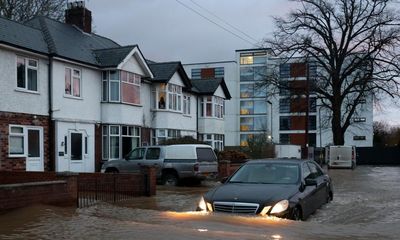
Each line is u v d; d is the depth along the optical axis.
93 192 16.94
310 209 11.74
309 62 45.81
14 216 10.45
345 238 8.55
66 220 10.16
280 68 57.62
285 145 50.72
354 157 47.50
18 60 22.20
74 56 25.31
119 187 17.20
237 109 84.19
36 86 23.17
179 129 35.34
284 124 81.88
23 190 11.41
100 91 27.53
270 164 12.31
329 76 47.59
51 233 8.71
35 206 11.55
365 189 20.97
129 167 22.97
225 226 9.14
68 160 24.69
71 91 25.23
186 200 16.03
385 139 89.00
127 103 28.27
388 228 10.06
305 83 46.44
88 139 26.31
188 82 36.25
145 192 17.47
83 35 29.44
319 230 9.21
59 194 12.44
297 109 47.38
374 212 13.02
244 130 83.75
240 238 8.09
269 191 10.62
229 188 11.09
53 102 23.84
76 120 25.34
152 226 9.36
